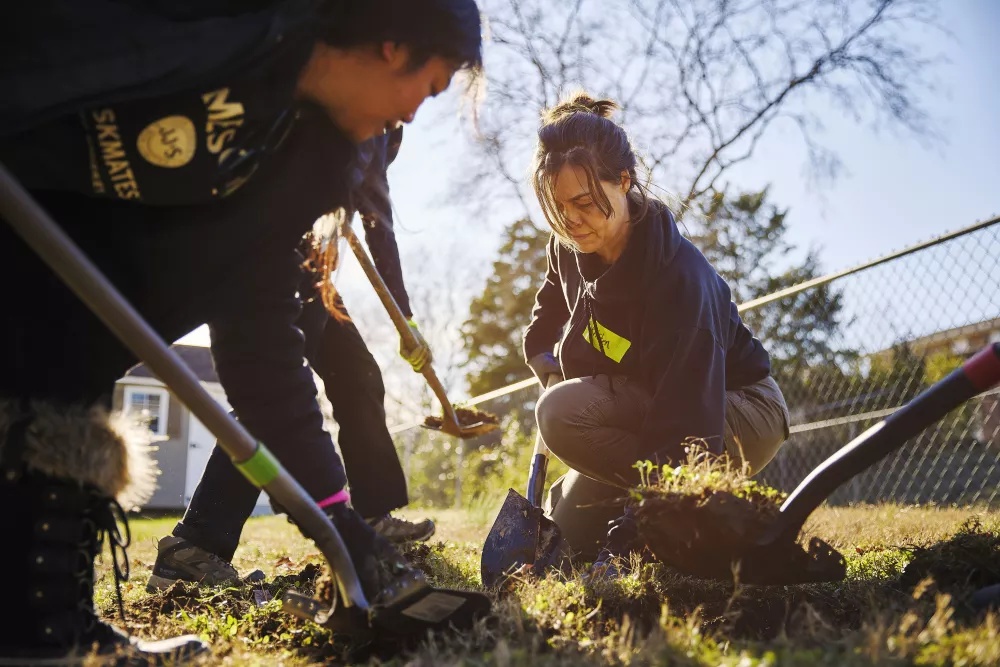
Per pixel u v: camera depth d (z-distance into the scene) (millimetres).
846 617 2098
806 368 6789
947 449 6031
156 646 1818
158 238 1656
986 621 1632
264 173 1699
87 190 1569
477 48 1733
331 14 1611
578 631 1931
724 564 1954
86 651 1644
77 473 1605
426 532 2885
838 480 1833
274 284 1873
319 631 2049
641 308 2838
